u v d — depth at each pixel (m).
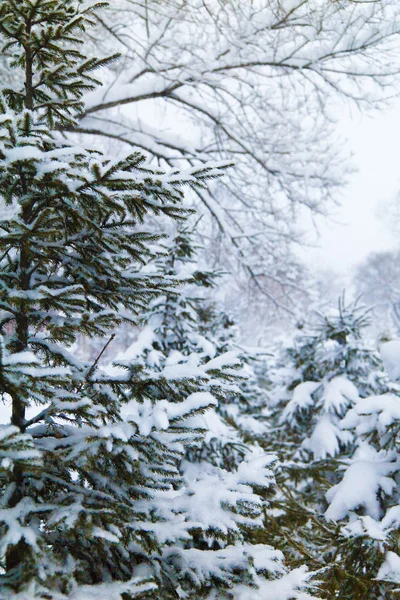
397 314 5.98
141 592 1.60
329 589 3.00
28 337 1.99
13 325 2.16
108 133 9.57
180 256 4.71
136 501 1.90
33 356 1.47
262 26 8.58
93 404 1.81
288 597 1.87
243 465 2.21
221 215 10.94
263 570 1.96
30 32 1.98
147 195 1.93
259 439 5.87
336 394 5.66
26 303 1.73
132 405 1.96
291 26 8.61
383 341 5.81
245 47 8.89
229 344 5.20
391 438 3.69
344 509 3.63
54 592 1.44
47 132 1.89
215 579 1.88
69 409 1.71
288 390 7.12
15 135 1.67
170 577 1.86
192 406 1.88
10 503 1.73
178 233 4.59
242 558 1.97
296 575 2.04
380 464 3.87
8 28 1.98
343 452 5.69
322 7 7.96
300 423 6.60
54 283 2.07
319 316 6.48
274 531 3.80
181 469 4.06
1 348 1.42
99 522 1.61
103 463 1.88
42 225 1.82
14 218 1.69
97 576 1.80
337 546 3.37
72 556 1.67
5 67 6.47
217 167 1.87
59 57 2.12
